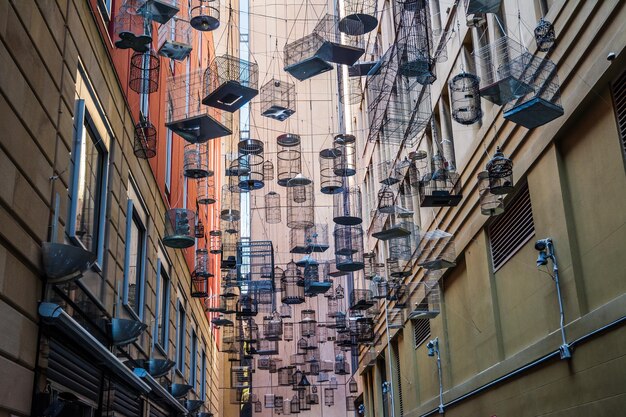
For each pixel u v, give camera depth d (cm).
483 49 1310
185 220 1645
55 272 906
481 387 1574
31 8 870
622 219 984
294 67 1327
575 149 1127
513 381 1390
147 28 1072
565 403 1147
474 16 1367
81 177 1167
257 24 4178
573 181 1138
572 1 1061
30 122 862
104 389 1252
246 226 4294
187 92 1641
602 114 1035
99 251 1268
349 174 1986
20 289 833
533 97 974
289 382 3797
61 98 1005
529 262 1328
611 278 1022
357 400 4091
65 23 1026
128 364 1463
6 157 780
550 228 1199
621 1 928
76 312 1088
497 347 1491
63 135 1010
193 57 2502
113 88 1362
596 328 1029
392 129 1767
